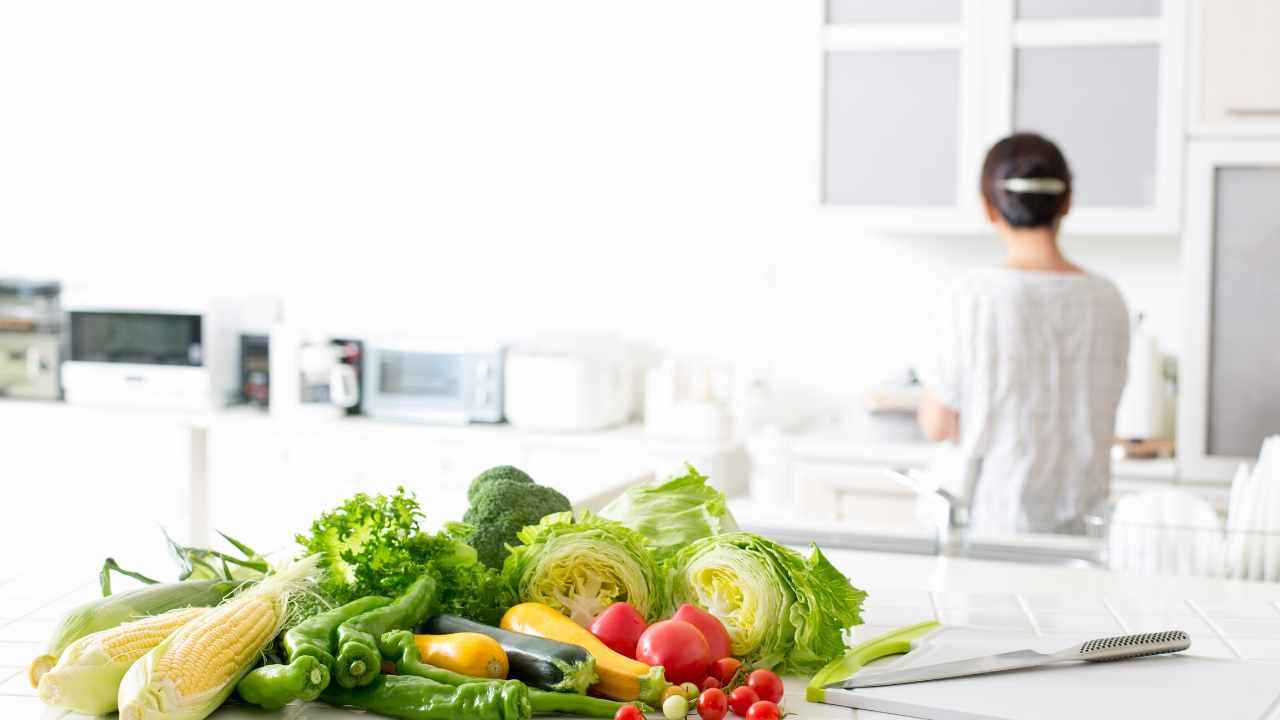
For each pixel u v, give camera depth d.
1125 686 1.01
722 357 3.97
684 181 3.98
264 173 4.41
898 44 3.35
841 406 3.87
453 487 3.71
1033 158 2.32
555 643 0.94
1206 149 3.16
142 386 4.02
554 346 4.13
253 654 0.93
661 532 1.16
